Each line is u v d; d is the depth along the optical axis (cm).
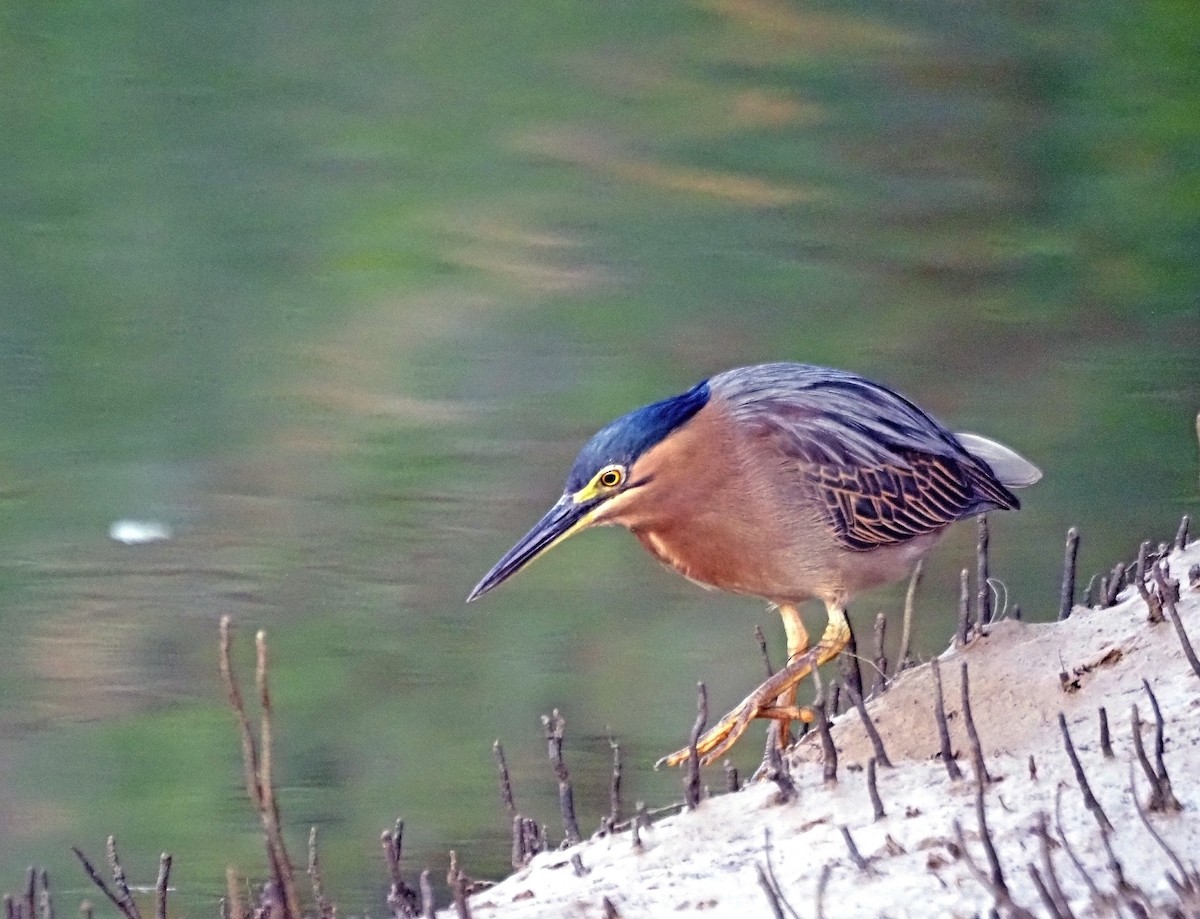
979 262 1928
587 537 1388
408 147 2138
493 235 2022
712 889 636
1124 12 2381
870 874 617
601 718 1176
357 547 1409
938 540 984
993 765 695
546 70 2372
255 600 1323
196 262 1944
